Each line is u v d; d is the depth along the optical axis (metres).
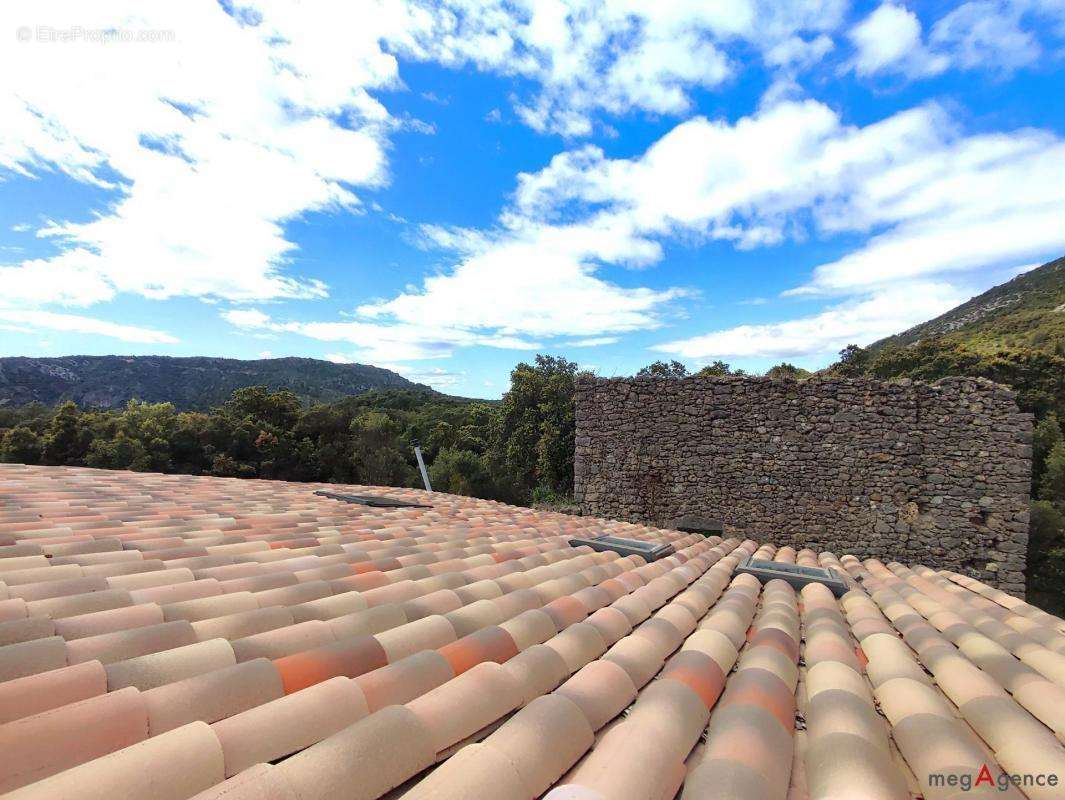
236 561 3.72
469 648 2.51
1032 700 2.45
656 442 13.13
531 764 1.66
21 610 2.35
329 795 1.43
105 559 3.38
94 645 2.09
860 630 3.49
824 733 2.00
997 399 11.09
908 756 1.99
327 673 2.14
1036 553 18.06
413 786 1.62
